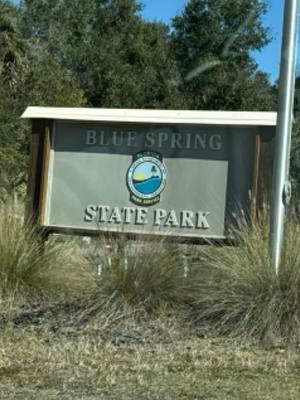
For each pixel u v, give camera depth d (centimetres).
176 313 889
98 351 773
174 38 3797
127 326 865
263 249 877
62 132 1167
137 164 1138
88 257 1021
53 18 4378
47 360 736
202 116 1101
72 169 1160
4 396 621
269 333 813
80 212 1154
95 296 904
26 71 2497
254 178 1054
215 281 880
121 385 662
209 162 1103
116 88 3909
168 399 623
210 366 728
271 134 1062
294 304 822
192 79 3631
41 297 978
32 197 1152
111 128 1151
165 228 1115
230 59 3556
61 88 2786
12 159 2148
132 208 1135
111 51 4038
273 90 3572
